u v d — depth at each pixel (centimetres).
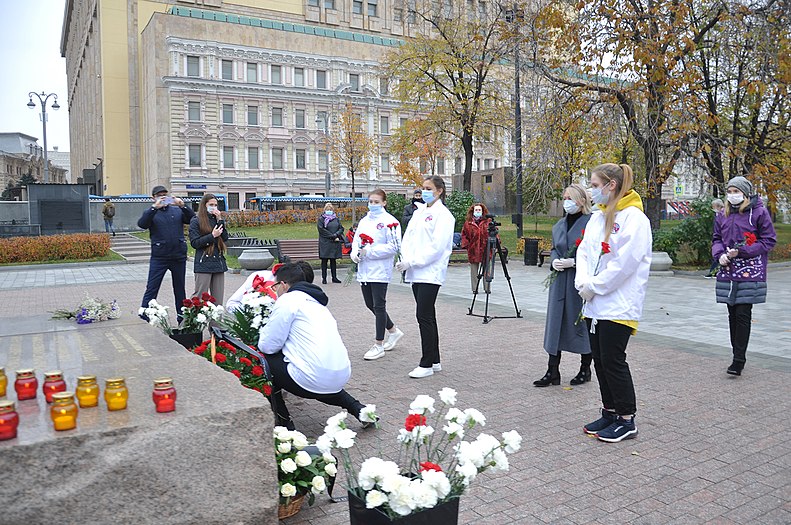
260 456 277
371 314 1118
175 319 1005
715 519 355
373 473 264
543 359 763
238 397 293
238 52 5556
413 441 324
